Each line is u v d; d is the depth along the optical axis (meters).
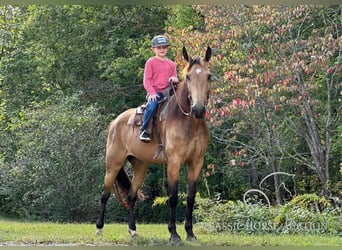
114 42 27.62
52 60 28.33
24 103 28.98
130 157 12.04
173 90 10.66
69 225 15.78
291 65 16.66
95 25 28.19
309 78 18.45
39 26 28.77
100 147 22.27
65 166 21.89
